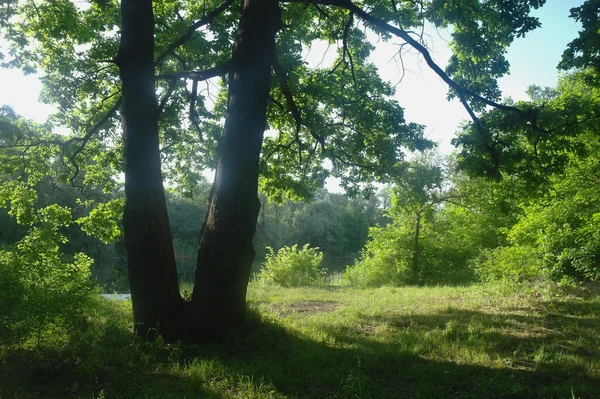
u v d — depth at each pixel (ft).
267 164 42.27
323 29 38.60
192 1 38.42
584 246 35.42
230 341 22.31
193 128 41.11
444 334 24.14
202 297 23.06
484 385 16.49
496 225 69.62
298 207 193.06
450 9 30.30
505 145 27.48
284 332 24.44
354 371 18.29
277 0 25.59
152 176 23.65
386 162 38.32
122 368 18.44
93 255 132.16
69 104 38.88
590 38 23.77
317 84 35.47
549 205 41.37
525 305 33.30
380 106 36.29
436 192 69.36
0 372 17.56
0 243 103.76
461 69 31.60
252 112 24.36
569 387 16.11
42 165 39.09
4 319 18.52
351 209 219.00
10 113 36.68
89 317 27.53
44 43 37.24
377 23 27.09
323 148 36.32
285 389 16.90
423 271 67.67
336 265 159.94
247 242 23.84
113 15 35.45
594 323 26.63
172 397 15.66
